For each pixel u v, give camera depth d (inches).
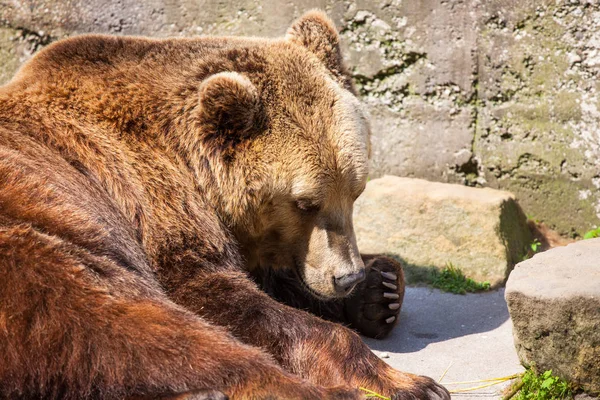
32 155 354.6
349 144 393.7
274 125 388.8
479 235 528.7
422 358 416.2
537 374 357.1
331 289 394.9
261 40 430.9
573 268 371.6
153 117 389.1
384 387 345.4
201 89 382.9
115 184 371.2
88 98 386.0
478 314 476.4
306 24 432.8
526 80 573.6
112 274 325.4
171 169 381.4
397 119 603.2
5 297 299.6
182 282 361.7
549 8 560.4
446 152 594.6
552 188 573.6
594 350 336.5
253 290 366.3
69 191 349.1
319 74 409.4
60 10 644.1
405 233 542.9
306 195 386.3
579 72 559.2
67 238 329.7
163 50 410.0
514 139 580.7
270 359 328.2
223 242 385.7
